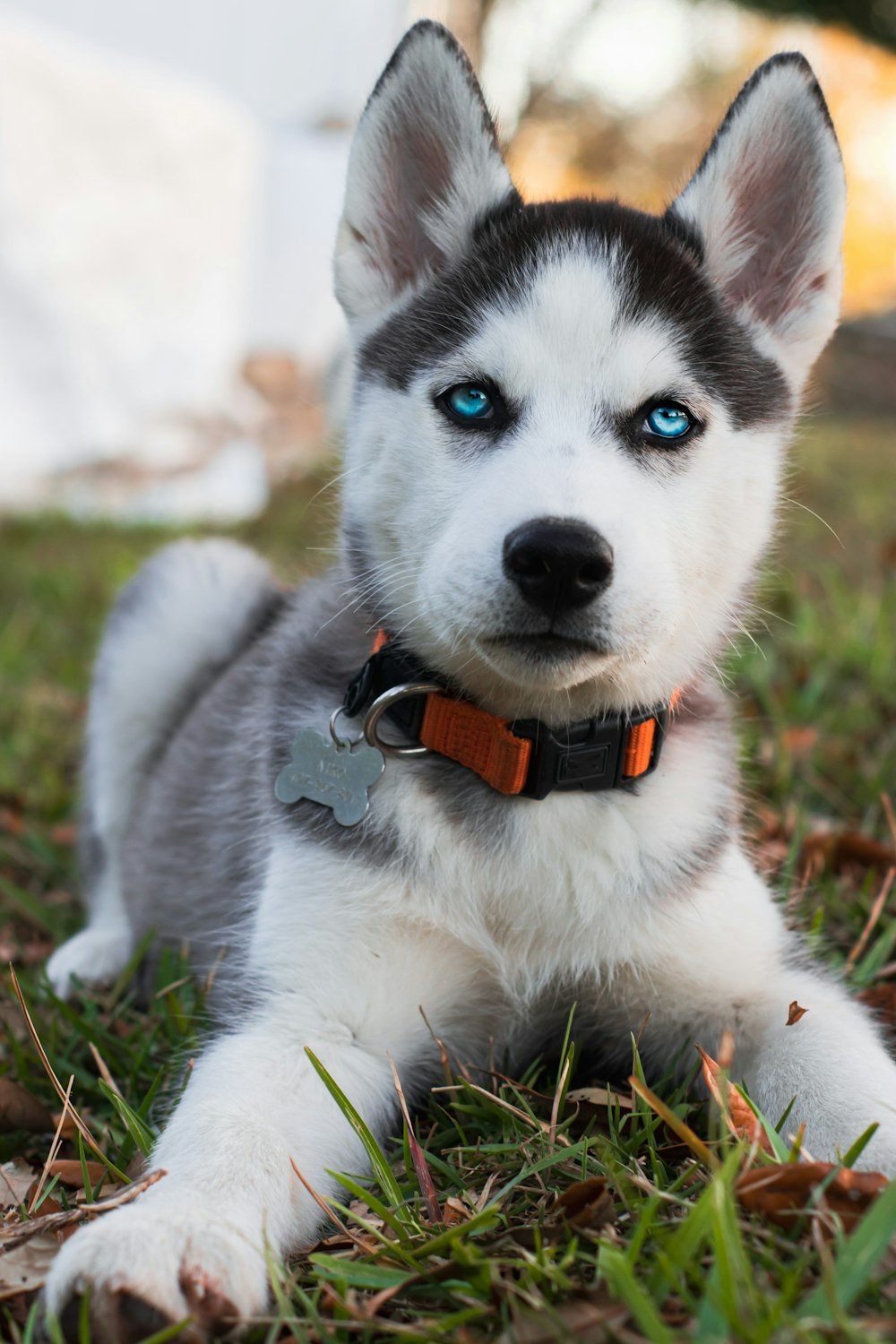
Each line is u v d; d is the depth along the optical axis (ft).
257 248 6.15
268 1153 1.34
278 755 1.64
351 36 6.89
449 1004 1.58
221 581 2.25
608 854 1.55
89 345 5.51
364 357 1.71
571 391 1.54
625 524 1.44
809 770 2.28
